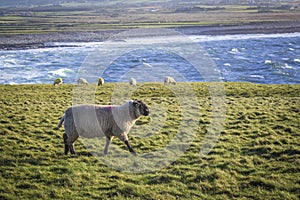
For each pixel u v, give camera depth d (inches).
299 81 1796.3
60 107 821.2
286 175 453.1
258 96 1066.7
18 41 3946.9
